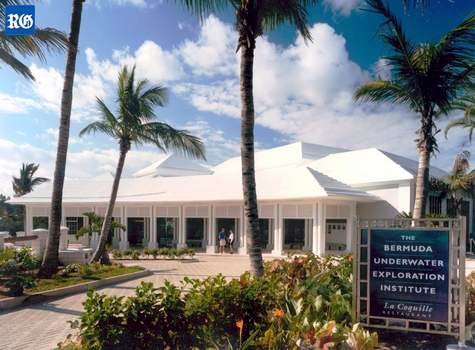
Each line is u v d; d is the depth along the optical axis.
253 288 4.91
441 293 5.55
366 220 6.00
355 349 4.05
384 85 10.30
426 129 9.69
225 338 4.52
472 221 28.86
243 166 7.32
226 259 21.52
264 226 28.44
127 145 18.42
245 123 7.34
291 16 8.53
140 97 18.03
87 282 11.48
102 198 29.77
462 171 25.30
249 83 7.39
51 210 12.48
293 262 7.65
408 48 9.24
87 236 28.92
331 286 6.61
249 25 7.39
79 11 12.94
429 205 25.78
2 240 13.74
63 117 12.74
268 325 4.49
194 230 30.39
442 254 5.58
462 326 5.28
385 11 8.93
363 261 6.05
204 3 7.82
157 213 28.53
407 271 5.73
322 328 4.18
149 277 14.16
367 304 5.88
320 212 21.97
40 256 14.75
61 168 12.62
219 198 25.59
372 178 25.53
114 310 4.25
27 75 11.32
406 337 5.78
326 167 29.72
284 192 23.45
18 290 9.45
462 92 9.85
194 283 4.90
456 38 8.73
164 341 4.36
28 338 6.79
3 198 51.12
